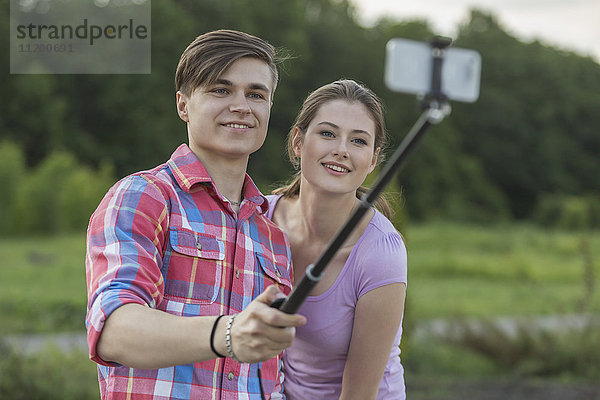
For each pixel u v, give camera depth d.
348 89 4.09
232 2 71.94
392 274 3.97
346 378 4.09
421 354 16.94
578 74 103.31
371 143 4.09
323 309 4.07
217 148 3.53
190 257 3.29
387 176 2.18
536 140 96.38
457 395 14.41
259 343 2.53
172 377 3.17
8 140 63.41
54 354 12.94
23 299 21.72
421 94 2.02
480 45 101.62
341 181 4.02
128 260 3.00
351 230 2.29
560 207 85.56
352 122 4.02
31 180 50.81
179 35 67.50
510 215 93.75
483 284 34.56
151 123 66.81
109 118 67.69
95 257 3.08
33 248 40.12
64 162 53.72
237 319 2.62
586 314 18.59
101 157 66.19
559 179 95.88
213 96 3.53
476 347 17.77
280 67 3.87
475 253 48.50
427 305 26.20
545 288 32.41
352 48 83.31
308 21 83.75
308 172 4.09
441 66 2.01
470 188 88.88
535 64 99.12
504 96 96.19
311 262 4.26
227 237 3.47
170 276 3.25
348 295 4.04
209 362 3.25
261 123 3.60
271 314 2.47
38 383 11.19
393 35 88.56
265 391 3.53
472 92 2.03
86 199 52.25
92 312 2.87
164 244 3.27
